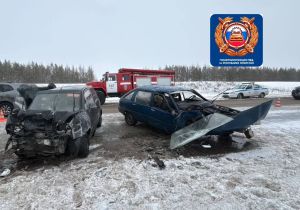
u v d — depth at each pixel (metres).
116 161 5.44
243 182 4.36
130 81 20.53
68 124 5.27
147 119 8.16
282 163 5.27
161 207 3.59
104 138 7.47
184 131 6.81
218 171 4.86
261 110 6.42
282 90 40.31
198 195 3.91
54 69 91.06
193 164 5.24
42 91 6.80
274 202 3.66
